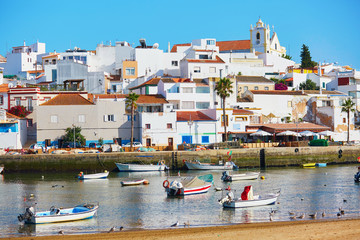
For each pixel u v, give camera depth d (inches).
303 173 3415.4
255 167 3833.7
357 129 5019.7
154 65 5880.9
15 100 4224.9
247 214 2063.2
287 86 5866.1
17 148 3858.3
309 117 5088.6
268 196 2300.7
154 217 2036.2
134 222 1952.5
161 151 3671.3
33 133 4138.8
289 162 3922.2
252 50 7637.8
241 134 4451.3
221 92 4224.9
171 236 1681.8
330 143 4293.8
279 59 7145.7
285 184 2864.2
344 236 1643.7
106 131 4072.3
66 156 3501.5
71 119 4023.1
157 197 2495.1
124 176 3292.3
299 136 4498.0
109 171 3538.4
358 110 5561.0
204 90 4667.8
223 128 4357.8
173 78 4904.0
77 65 5285.4
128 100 3964.1
